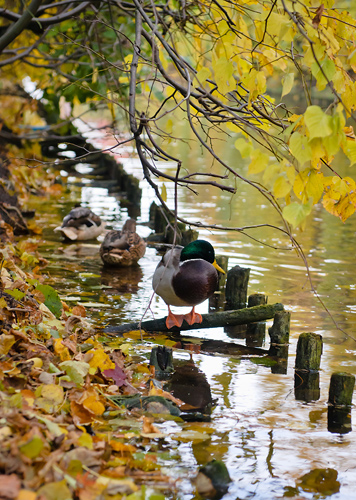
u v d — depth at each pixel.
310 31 4.17
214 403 5.44
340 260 11.06
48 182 17.92
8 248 9.27
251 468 4.34
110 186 19.06
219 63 4.70
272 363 6.54
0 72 17.59
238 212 15.59
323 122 3.51
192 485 4.05
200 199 17.44
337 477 4.29
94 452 3.91
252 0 5.74
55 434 3.93
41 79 15.42
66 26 11.10
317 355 6.33
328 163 4.68
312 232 13.66
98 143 25.11
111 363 5.62
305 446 4.71
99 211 15.43
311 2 4.92
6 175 15.26
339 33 4.80
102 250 10.35
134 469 4.18
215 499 3.95
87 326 6.66
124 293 8.84
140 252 10.62
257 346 7.08
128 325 7.33
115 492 3.62
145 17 5.02
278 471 4.32
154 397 5.23
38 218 14.07
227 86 4.77
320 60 4.11
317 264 10.77
